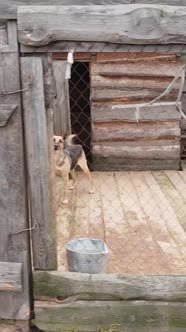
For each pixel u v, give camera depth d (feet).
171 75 26.63
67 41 9.36
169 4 9.16
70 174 26.32
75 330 10.64
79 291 10.56
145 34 9.11
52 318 10.68
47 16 9.11
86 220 18.78
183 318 10.46
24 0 9.14
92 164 28.30
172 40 9.15
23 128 9.86
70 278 10.53
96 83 26.94
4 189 10.07
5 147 9.85
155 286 10.41
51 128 10.64
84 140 32.40
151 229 17.62
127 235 16.98
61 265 13.76
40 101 9.64
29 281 10.61
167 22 9.05
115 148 27.96
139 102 27.17
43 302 10.69
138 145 27.94
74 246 12.79
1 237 10.31
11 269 10.34
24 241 10.30
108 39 9.20
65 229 17.58
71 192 23.47
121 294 10.50
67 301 10.64
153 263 14.40
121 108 27.27
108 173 27.73
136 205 20.95
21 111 9.71
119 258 14.80
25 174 10.11
